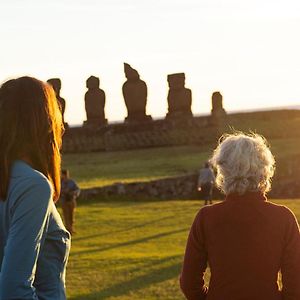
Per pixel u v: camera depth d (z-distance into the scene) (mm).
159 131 78438
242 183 5355
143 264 19547
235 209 5332
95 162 65125
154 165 60156
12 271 3643
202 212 5469
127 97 80062
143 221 31812
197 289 5508
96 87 80062
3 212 3811
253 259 5191
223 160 5430
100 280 17266
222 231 5305
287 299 5188
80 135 77750
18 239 3688
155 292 15664
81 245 24797
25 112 4039
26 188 3770
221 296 5215
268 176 5441
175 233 27531
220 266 5258
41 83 4164
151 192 47062
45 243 3883
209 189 37031
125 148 76375
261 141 5516
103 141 76938
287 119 90062
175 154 69312
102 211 36625
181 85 81438
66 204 27312
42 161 4070
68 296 15398
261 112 88812
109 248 23812
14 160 3967
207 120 81562
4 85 4141
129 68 80438
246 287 5168
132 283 16781
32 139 4039
